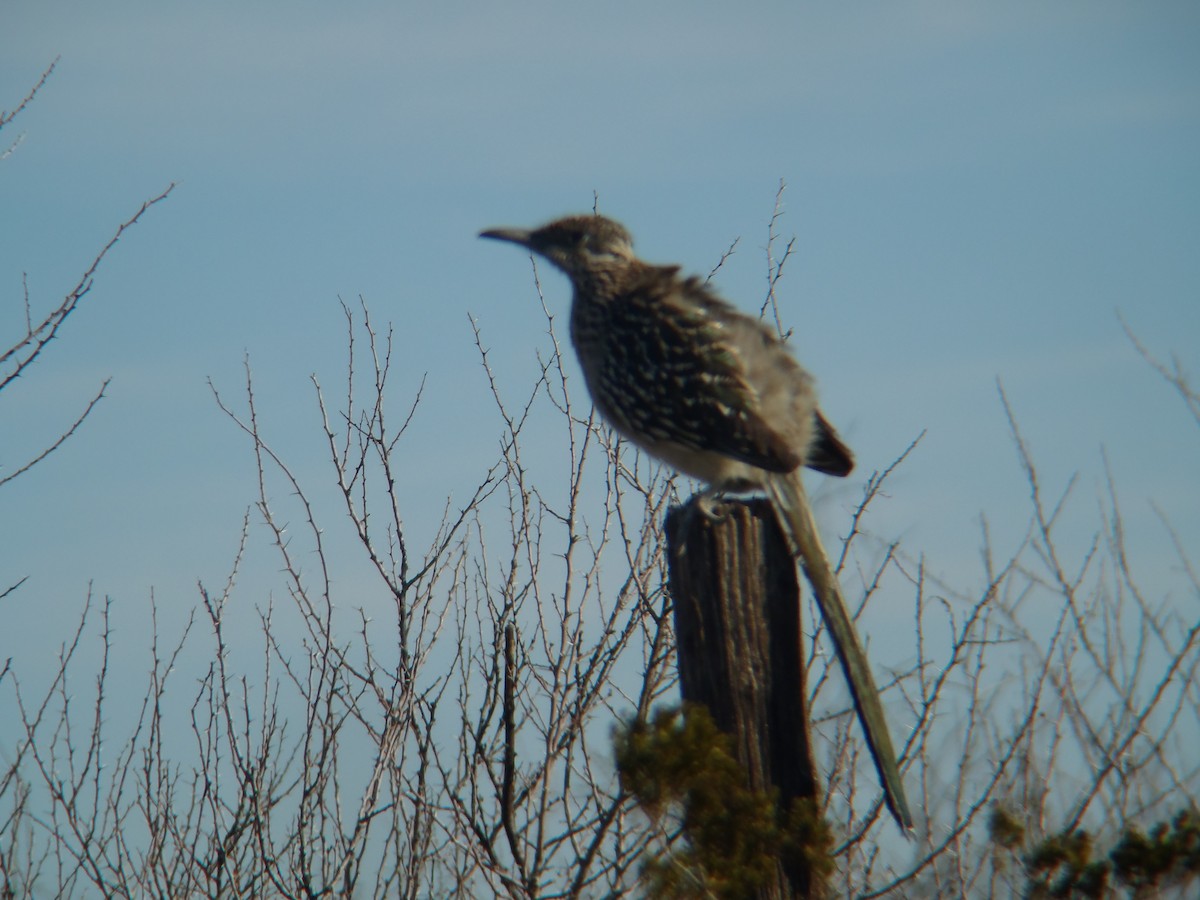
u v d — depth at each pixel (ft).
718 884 25.45
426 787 38.17
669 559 29.81
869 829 33.09
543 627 38.73
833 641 32.76
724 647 28.58
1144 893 28.14
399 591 39.68
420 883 35.06
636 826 34.68
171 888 36.81
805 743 28.50
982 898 32.40
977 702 35.73
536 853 34.83
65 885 37.70
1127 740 33.91
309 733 38.45
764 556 29.07
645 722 26.43
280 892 36.94
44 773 38.83
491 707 38.09
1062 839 28.84
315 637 39.55
